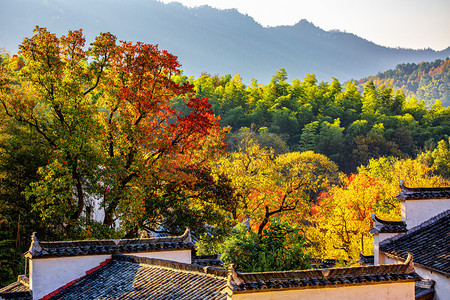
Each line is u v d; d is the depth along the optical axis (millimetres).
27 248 33156
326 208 44219
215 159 33844
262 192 41500
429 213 20156
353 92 149875
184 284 12719
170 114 30641
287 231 19688
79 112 26078
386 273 11852
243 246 18906
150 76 27812
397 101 151750
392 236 19906
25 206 32938
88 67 27625
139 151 27578
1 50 59625
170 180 28438
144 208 26562
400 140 118375
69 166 26078
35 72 26875
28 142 32406
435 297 16828
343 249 41625
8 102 29453
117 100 27984
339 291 11359
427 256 17594
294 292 10883
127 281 13969
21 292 14656
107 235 25094
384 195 51281
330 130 111125
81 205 26969
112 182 25219
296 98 135250
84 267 15469
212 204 31844
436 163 92938
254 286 10438
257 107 121875
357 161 105250
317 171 80625
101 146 28188
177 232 28328
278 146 94250
